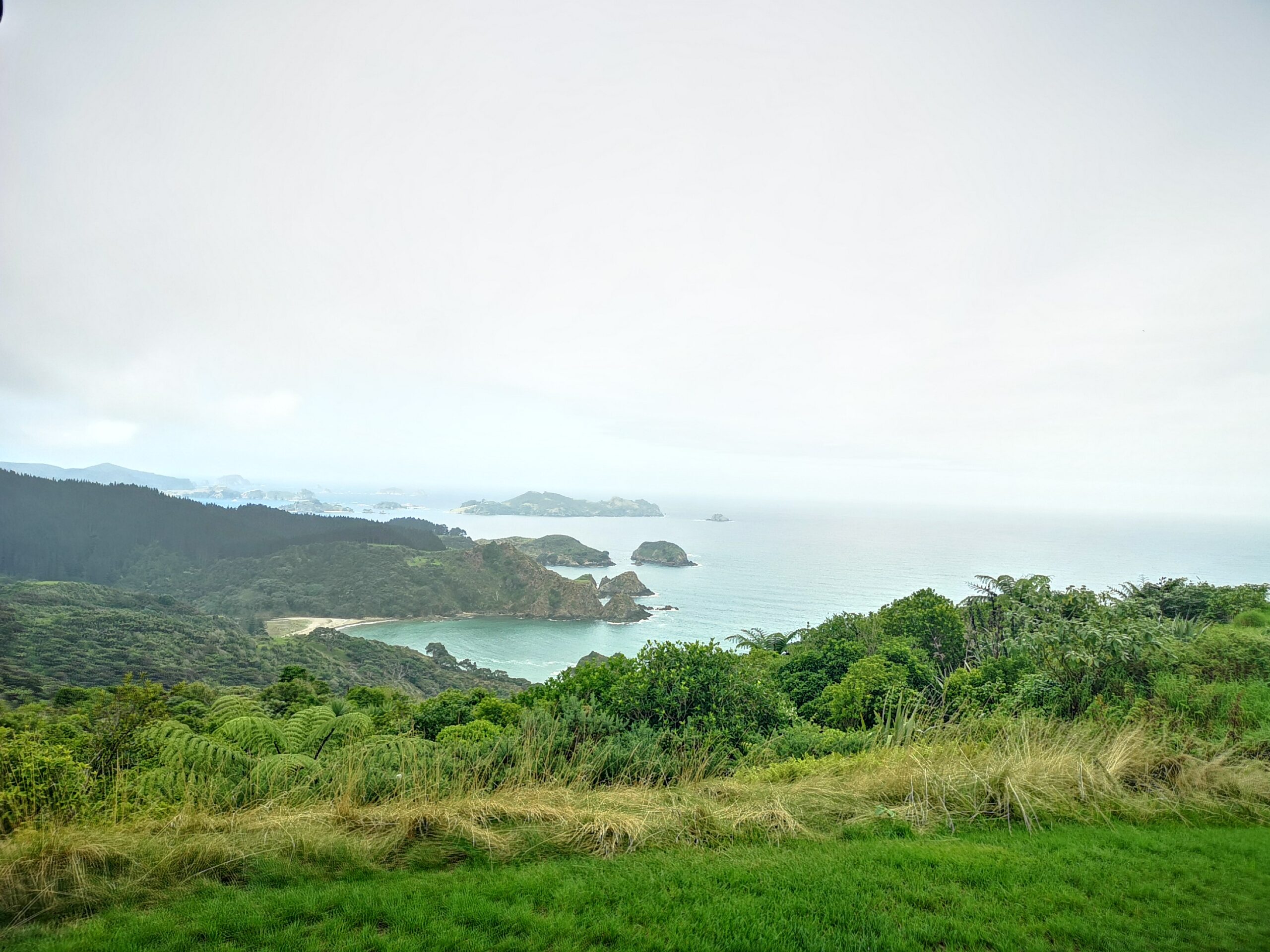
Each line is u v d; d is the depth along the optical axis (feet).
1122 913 10.80
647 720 32.71
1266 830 14.89
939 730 23.97
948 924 10.48
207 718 44.78
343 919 10.71
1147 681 29.45
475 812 15.65
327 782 18.29
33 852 12.26
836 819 16.06
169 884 12.01
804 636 93.40
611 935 10.21
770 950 9.84
